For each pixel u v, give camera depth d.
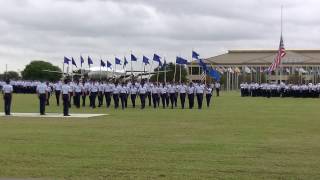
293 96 87.56
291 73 148.25
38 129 29.52
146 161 18.50
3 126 31.33
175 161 18.53
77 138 25.16
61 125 32.19
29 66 166.62
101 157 19.34
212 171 16.67
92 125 32.28
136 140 24.52
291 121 36.03
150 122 34.66
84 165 17.61
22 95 92.19
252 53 169.12
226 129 30.06
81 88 53.06
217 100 74.62
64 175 15.95
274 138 25.52
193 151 20.97
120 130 29.22
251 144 23.17
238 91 136.38
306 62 153.50
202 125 32.59
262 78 155.38
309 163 18.19
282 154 20.25
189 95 52.22
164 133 27.70
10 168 17.00
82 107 53.72
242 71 159.25
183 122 34.78
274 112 46.06
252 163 18.16
